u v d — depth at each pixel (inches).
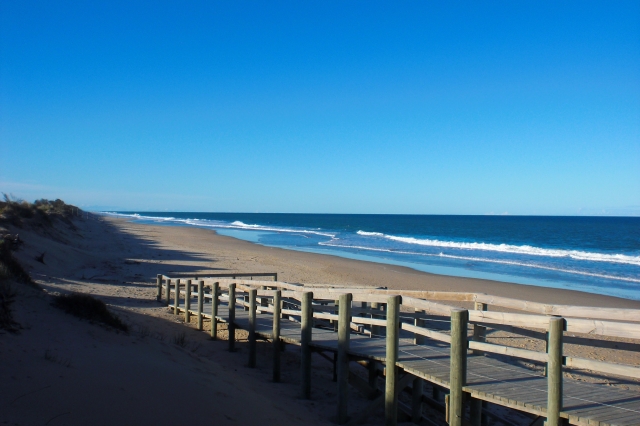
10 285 298.0
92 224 2090.3
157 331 404.8
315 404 278.8
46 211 1326.3
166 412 189.3
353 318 276.1
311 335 301.1
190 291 488.7
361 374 341.4
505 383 215.2
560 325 177.5
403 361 244.8
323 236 2394.2
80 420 162.6
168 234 2058.3
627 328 175.3
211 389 233.6
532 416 260.1
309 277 874.8
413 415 274.2
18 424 147.5
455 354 208.8
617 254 1582.2
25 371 186.7
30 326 247.4
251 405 232.1
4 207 970.7
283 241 1969.7
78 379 193.2
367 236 2433.6
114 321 318.7
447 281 893.8
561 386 178.9
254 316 345.4
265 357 375.6
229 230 2844.5
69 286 573.0
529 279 981.8
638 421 169.3
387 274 964.6
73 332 263.6
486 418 278.7
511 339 454.0
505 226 4052.7
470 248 1744.6
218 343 406.6
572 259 1395.2
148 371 228.1
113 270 796.6
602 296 784.9
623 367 165.3
